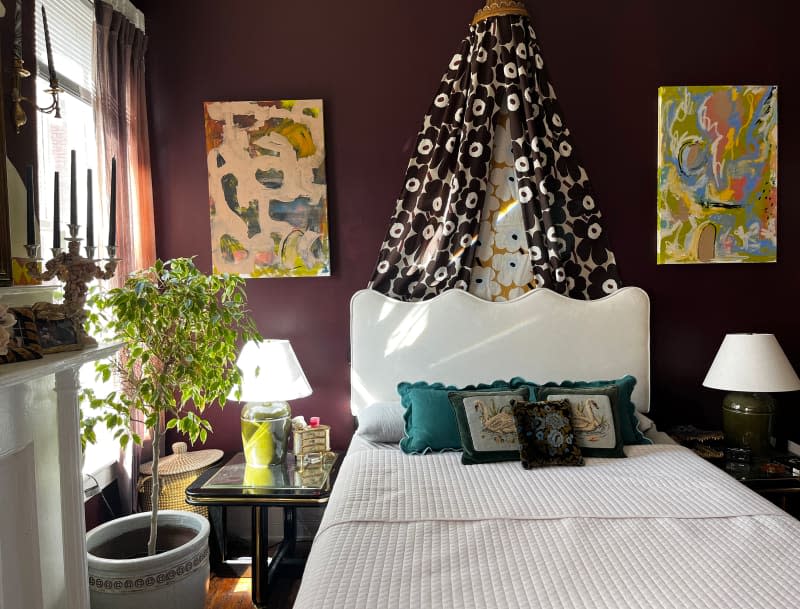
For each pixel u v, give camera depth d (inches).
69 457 75.2
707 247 126.4
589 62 126.0
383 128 126.3
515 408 100.8
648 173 127.0
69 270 72.2
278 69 125.8
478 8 125.9
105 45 102.9
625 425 107.5
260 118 124.6
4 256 68.5
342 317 128.2
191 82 125.6
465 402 103.7
